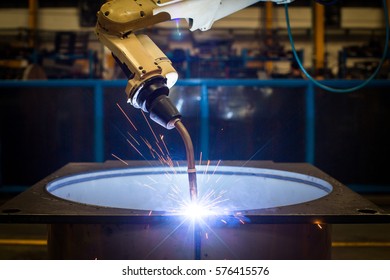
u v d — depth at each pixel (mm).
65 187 1078
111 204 1190
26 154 2928
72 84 2844
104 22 876
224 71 4672
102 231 828
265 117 2863
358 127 2877
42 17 6535
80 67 5355
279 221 749
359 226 2420
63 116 2889
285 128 2859
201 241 806
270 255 828
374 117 2867
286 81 2828
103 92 2816
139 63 840
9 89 2883
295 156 2875
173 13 885
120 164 1261
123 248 822
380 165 2896
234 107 2861
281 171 1173
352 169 2904
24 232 2316
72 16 6523
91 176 1158
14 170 2938
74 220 752
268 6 6078
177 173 1243
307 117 2836
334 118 2873
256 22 6484
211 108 2861
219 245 811
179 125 853
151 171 1242
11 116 2906
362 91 2848
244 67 4715
